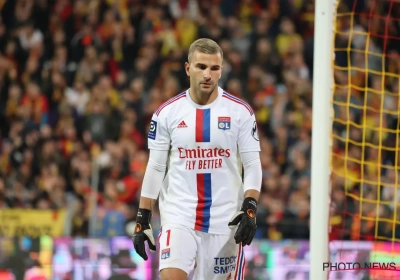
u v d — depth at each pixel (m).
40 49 43.12
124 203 33.31
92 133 38.00
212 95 15.63
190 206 15.66
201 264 15.85
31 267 24.83
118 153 35.47
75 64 42.28
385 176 34.12
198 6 44.47
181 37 43.31
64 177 35.56
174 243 15.52
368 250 22.70
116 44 42.72
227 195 15.73
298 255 25.03
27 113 40.06
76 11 43.97
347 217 30.31
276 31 43.16
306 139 37.22
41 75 41.88
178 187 15.78
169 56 42.22
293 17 43.78
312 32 43.47
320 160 17.06
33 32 43.72
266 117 39.16
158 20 43.62
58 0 44.44
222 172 15.65
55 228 30.52
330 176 17.17
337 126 36.59
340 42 40.19
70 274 24.83
